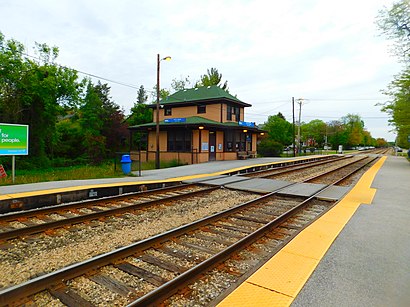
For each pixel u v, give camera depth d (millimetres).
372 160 32531
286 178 14516
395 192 9594
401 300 2787
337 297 2824
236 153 27547
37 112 24281
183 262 4191
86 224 6066
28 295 3061
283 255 3920
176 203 8289
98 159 28125
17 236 5145
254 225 6191
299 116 50250
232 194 9906
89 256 4395
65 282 3420
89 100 34094
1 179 11211
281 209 7738
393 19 18609
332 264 3639
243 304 2656
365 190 10039
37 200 7980
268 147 37875
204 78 50844
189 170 16266
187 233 5441
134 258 4227
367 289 3002
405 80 22547
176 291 3215
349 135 88250
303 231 5082
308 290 2951
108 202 8273
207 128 23391
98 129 34031
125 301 3078
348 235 4883
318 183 12516
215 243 5047
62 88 25250
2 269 3898
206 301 3090
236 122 27797
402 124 25625
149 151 26203
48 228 5605
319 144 86562
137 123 36562
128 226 5992
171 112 29219
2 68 21516
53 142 27234
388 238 4738
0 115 22297
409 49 19172
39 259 4258
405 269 3531
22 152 10852
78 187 9367
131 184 10547
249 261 4215
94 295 3186
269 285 3045
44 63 24141
